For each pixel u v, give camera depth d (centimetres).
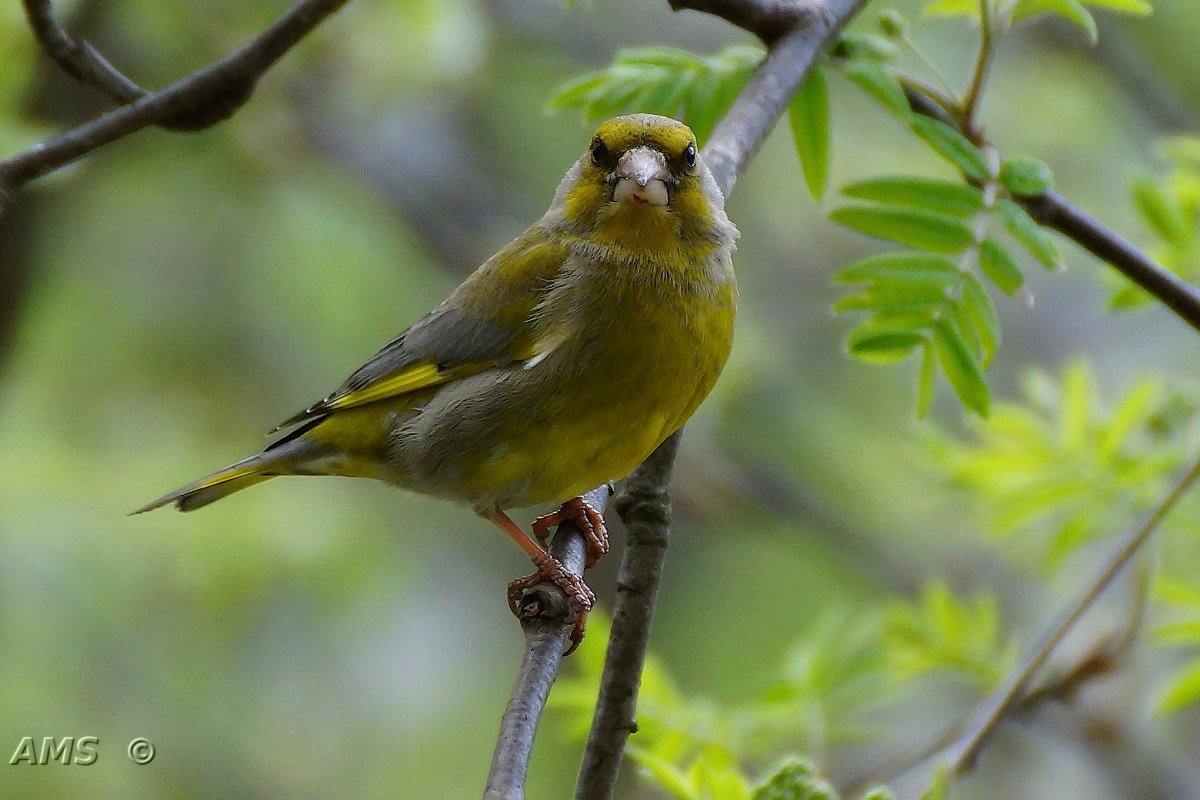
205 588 1365
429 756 1523
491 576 1662
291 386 1519
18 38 938
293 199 1510
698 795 642
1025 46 1525
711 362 729
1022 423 912
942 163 1501
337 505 1443
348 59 1298
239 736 1464
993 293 1620
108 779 1378
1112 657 827
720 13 754
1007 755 1291
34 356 1380
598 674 786
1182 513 889
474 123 1606
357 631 1533
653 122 734
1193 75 1523
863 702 834
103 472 1360
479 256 1580
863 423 1620
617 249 718
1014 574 1400
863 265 700
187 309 1493
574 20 1584
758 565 1577
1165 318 1573
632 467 739
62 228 1280
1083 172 1549
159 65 1276
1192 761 1126
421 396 768
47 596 1328
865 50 763
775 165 1628
